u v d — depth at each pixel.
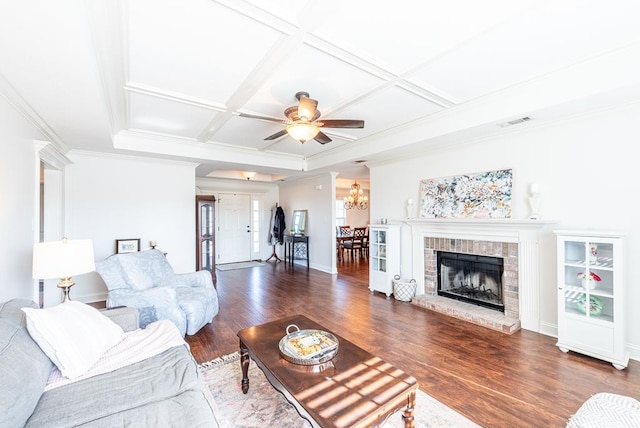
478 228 3.74
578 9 1.75
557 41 2.06
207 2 1.65
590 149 2.83
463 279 4.20
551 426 1.80
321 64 2.34
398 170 4.83
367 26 1.89
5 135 2.31
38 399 1.36
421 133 3.73
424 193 4.40
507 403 2.02
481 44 2.10
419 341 3.01
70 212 4.32
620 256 2.45
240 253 8.20
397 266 4.74
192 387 1.58
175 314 2.94
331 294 4.80
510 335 3.14
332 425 1.26
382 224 4.93
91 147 4.07
